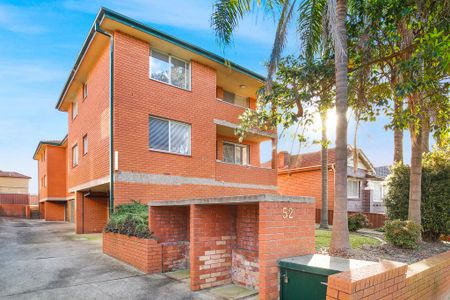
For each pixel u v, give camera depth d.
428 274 4.90
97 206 14.70
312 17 8.33
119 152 10.70
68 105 18.73
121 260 7.75
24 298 5.02
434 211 9.27
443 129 8.33
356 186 24.28
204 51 13.19
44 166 25.44
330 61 8.50
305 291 4.04
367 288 3.25
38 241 11.19
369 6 7.36
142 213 8.62
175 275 6.43
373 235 12.22
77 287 5.59
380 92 8.95
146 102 11.62
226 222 6.04
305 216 4.99
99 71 12.38
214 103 14.17
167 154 12.10
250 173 15.88
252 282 5.59
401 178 10.44
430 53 6.31
